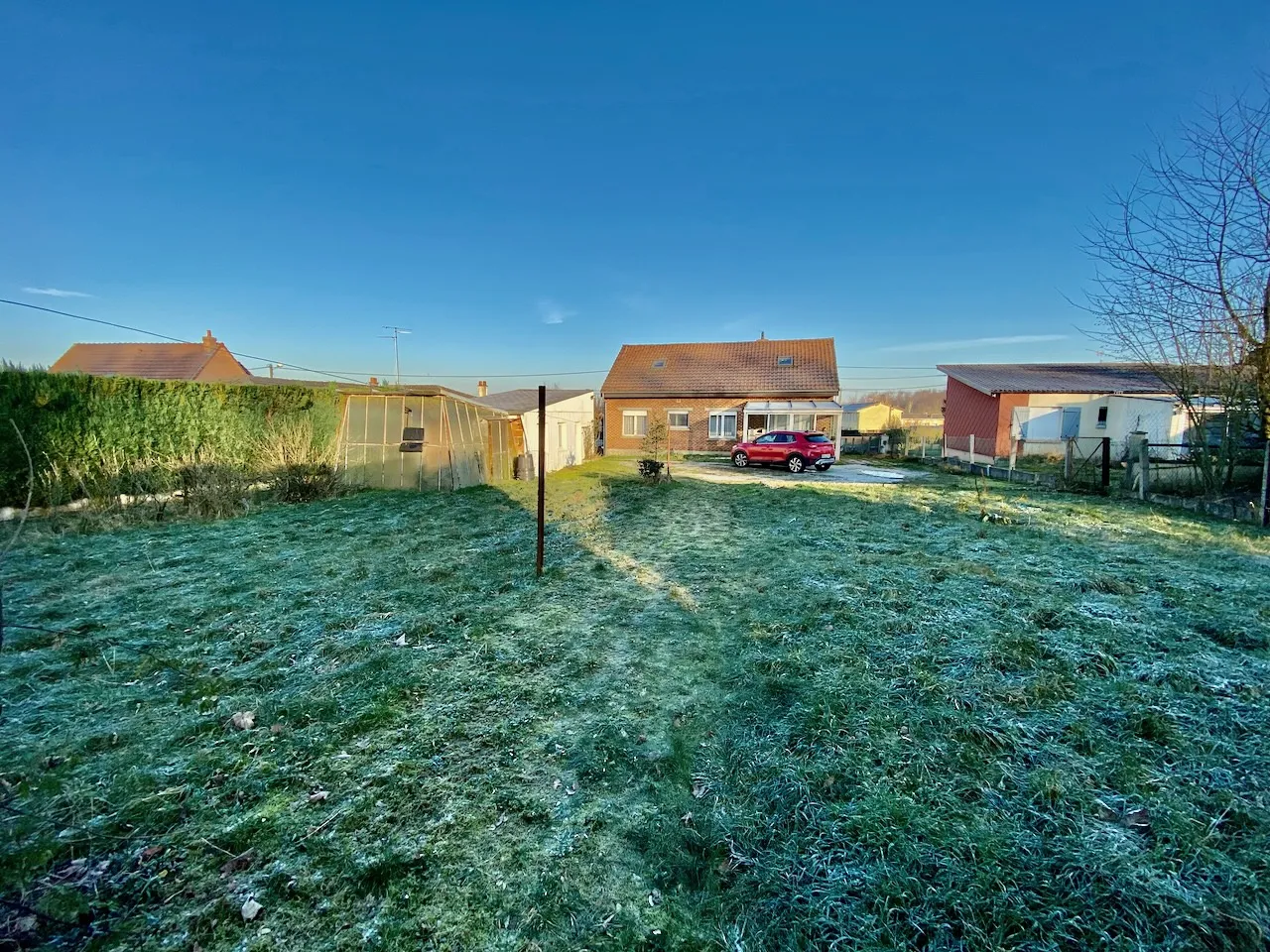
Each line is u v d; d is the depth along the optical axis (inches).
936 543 283.3
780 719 125.1
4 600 204.4
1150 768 103.2
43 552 273.4
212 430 466.0
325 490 454.0
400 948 73.2
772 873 84.0
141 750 115.0
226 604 200.8
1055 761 106.3
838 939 72.7
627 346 1176.8
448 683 143.8
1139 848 84.3
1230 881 77.7
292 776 107.0
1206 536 285.4
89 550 277.6
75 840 89.4
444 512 394.0
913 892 78.4
